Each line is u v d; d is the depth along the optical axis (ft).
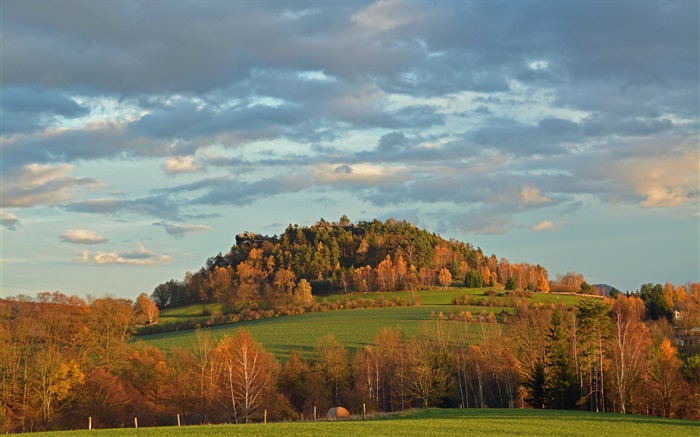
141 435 155.43
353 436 151.23
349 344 403.95
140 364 296.51
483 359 334.44
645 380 265.54
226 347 310.45
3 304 285.64
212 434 156.46
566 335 296.92
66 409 264.93
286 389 322.34
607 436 159.84
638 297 572.51
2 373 261.24
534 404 287.07
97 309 295.69
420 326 444.14
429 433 156.97
